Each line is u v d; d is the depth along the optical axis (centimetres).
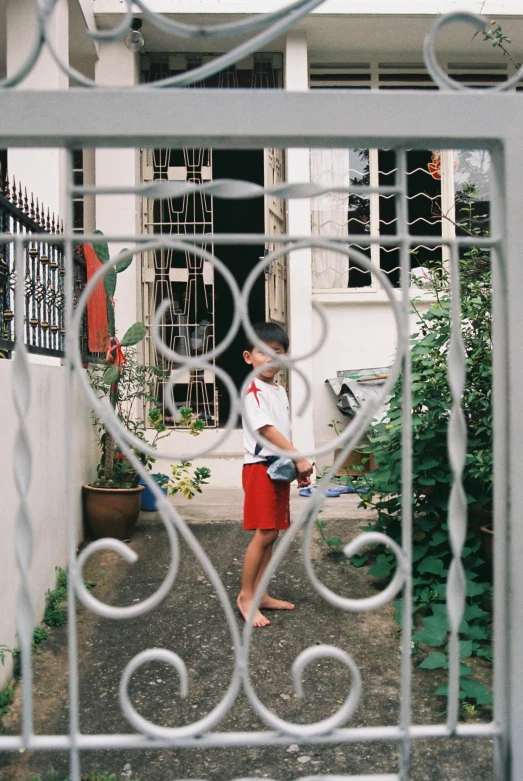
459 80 630
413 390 334
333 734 132
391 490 340
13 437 260
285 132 131
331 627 304
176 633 300
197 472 451
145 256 592
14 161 444
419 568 325
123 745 130
